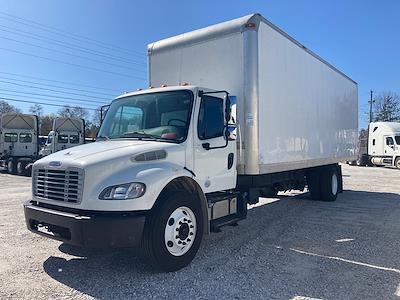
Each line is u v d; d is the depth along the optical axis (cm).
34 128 2589
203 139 590
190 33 771
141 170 492
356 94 1490
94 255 586
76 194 474
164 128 587
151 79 827
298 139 898
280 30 794
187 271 519
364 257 592
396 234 746
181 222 525
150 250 491
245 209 701
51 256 582
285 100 820
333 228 798
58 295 438
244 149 689
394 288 463
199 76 746
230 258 580
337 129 1232
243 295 441
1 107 5078
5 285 467
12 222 830
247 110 684
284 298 433
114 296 436
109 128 646
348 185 1747
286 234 742
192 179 555
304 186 1182
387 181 1955
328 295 442
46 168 514
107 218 455
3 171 2683
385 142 3166
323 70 1089
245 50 685
